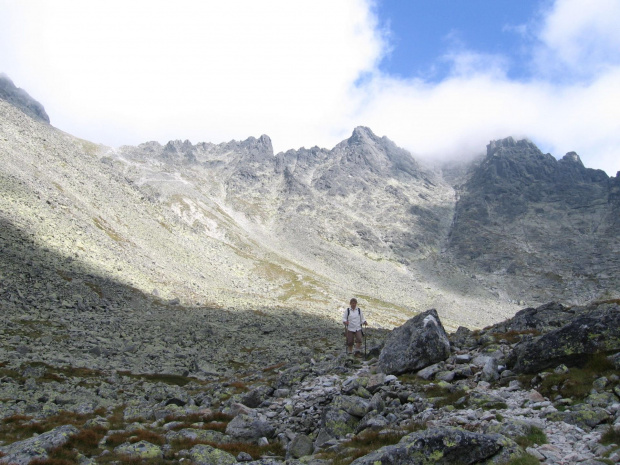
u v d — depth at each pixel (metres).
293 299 140.25
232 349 48.59
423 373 18.44
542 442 10.86
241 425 16.39
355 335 25.73
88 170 139.38
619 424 10.77
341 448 12.71
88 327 42.53
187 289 86.56
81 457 13.31
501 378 16.69
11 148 107.50
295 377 22.58
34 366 28.61
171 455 13.73
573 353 15.49
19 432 17.09
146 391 27.02
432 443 10.09
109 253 79.69
